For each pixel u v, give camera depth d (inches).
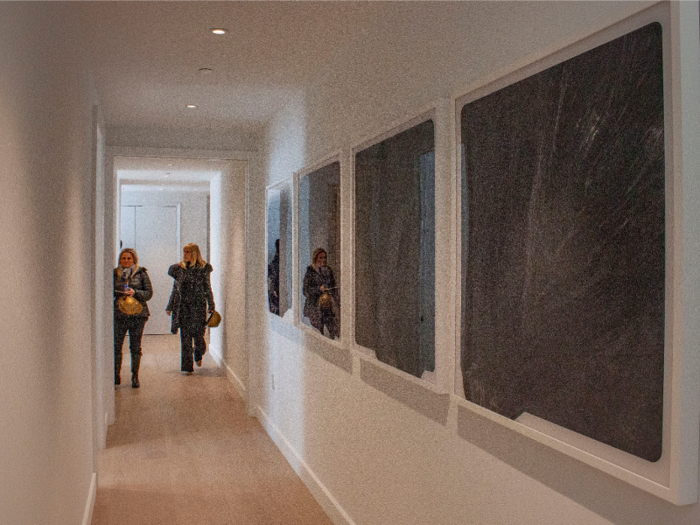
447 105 76.0
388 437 97.3
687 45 42.9
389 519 96.9
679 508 45.6
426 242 79.4
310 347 139.5
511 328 62.6
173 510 128.2
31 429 53.9
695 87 43.3
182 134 191.3
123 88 144.4
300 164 144.7
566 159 54.1
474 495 72.9
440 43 79.1
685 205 42.8
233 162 242.5
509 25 64.6
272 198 171.5
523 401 60.9
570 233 53.7
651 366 45.8
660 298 44.8
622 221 48.1
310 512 127.7
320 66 126.2
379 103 98.2
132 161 246.2
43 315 61.9
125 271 239.6
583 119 52.0
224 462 158.1
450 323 75.4
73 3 90.6
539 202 57.8
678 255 43.1
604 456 50.7
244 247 219.9
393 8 93.3
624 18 47.4
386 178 91.6
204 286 270.7
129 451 166.1
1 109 42.1
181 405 214.7
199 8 96.0
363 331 101.5
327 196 121.2
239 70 129.3
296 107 148.6
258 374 200.5
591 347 51.6
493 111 65.2
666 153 44.0
